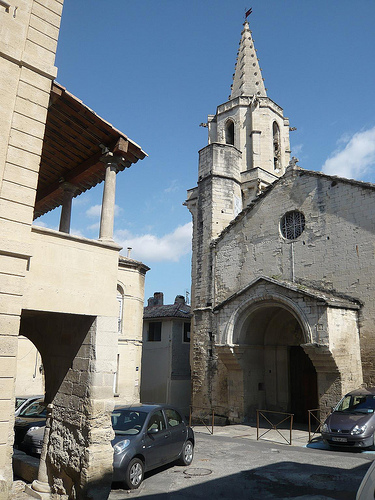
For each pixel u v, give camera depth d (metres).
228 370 18.88
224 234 21.72
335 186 17.77
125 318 23.27
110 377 8.23
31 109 7.85
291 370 19.34
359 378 15.35
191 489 8.67
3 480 6.56
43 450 8.72
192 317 22.19
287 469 10.23
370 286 15.84
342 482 9.12
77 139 9.53
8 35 7.73
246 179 25.19
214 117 30.05
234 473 9.89
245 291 18.03
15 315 7.13
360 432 11.97
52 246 7.97
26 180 7.59
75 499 7.55
